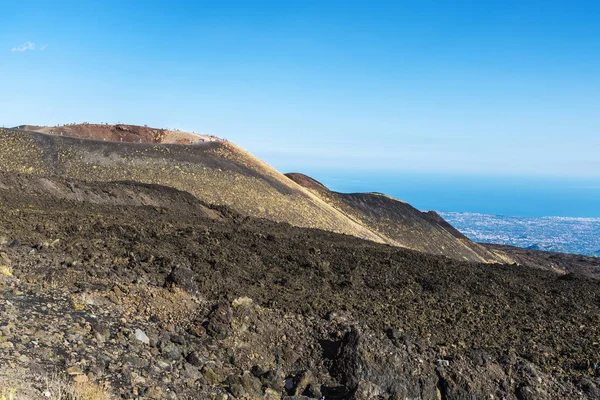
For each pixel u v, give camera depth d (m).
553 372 12.93
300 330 12.33
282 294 15.23
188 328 11.33
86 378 8.04
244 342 11.30
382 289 18.11
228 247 20.41
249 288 15.30
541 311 17.89
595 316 17.98
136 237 19.08
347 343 11.30
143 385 8.56
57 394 7.32
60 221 19.86
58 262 13.92
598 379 12.83
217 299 13.70
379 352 11.18
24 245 15.12
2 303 9.91
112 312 10.93
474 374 11.70
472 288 19.86
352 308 14.84
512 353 12.98
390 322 14.08
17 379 7.42
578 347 14.63
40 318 9.66
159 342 10.19
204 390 9.18
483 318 16.11
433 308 16.47
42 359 8.27
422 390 10.83
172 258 16.95
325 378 10.80
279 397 9.84
